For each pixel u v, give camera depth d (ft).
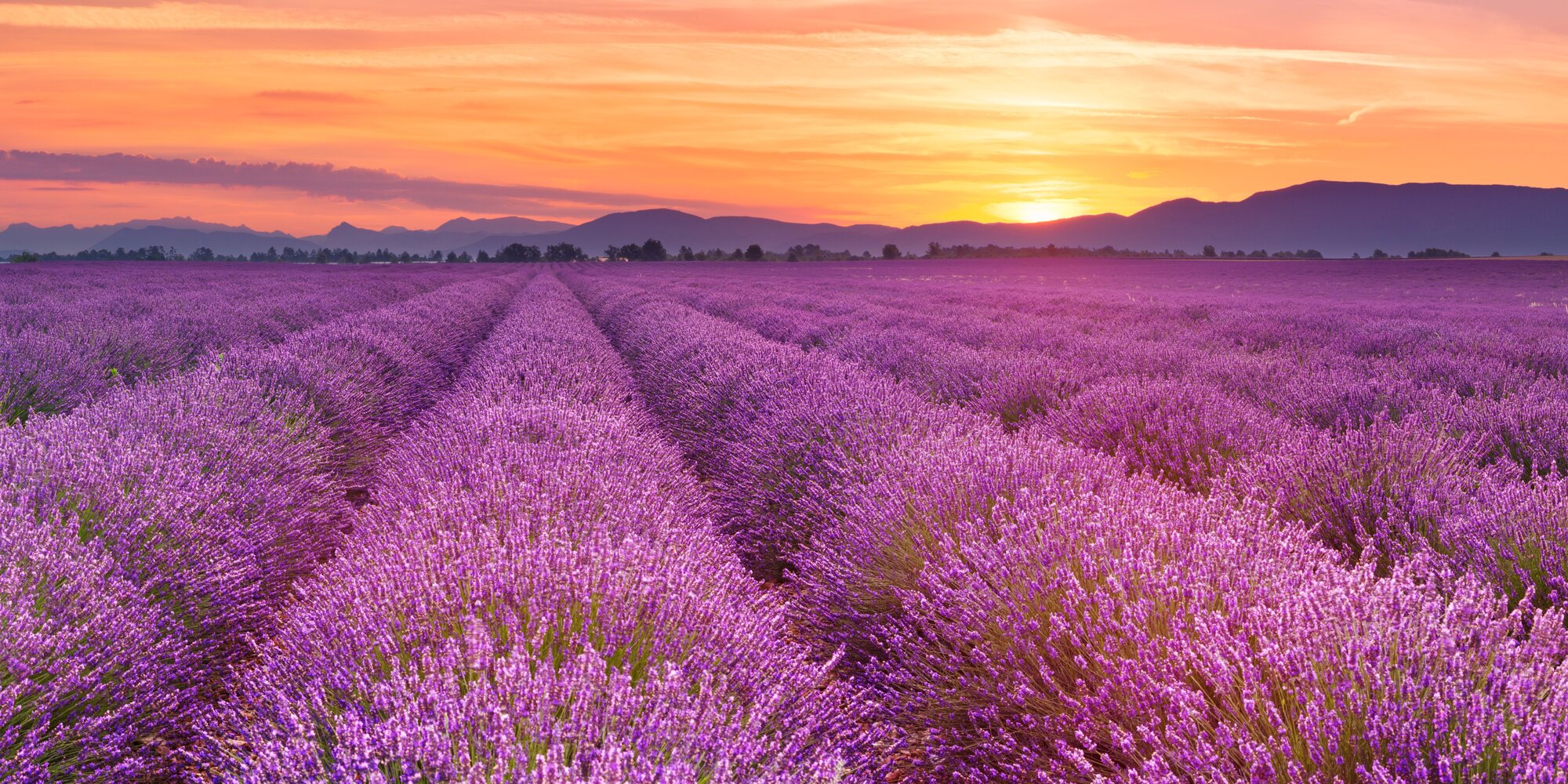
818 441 17.89
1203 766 6.76
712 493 20.15
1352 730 6.44
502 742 6.25
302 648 8.59
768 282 144.25
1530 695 6.35
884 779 9.05
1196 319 63.67
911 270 268.62
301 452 18.71
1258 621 7.58
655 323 49.49
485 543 10.18
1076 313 69.87
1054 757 8.04
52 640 8.73
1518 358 33.86
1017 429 22.16
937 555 11.43
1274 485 14.66
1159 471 16.57
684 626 8.66
